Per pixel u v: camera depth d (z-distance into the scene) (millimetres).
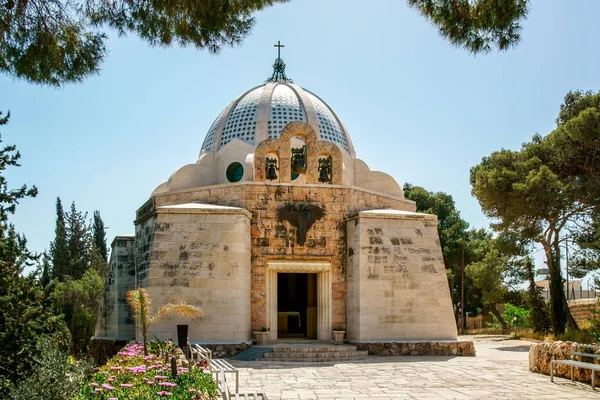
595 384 16781
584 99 35594
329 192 28484
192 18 12844
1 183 22078
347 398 15125
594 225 35062
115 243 33000
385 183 33562
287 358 24062
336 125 36938
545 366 19281
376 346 26016
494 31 12156
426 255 27719
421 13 12367
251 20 13625
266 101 35531
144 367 14180
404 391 16203
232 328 25250
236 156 33500
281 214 27719
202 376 13969
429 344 26359
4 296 20016
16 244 22219
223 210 26094
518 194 32812
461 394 15625
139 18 12930
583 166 34062
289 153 28859
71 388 10461
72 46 13539
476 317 60188
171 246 25531
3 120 22016
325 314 27594
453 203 63469
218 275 25516
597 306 25688
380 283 26875
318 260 27750
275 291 27484
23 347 18672
